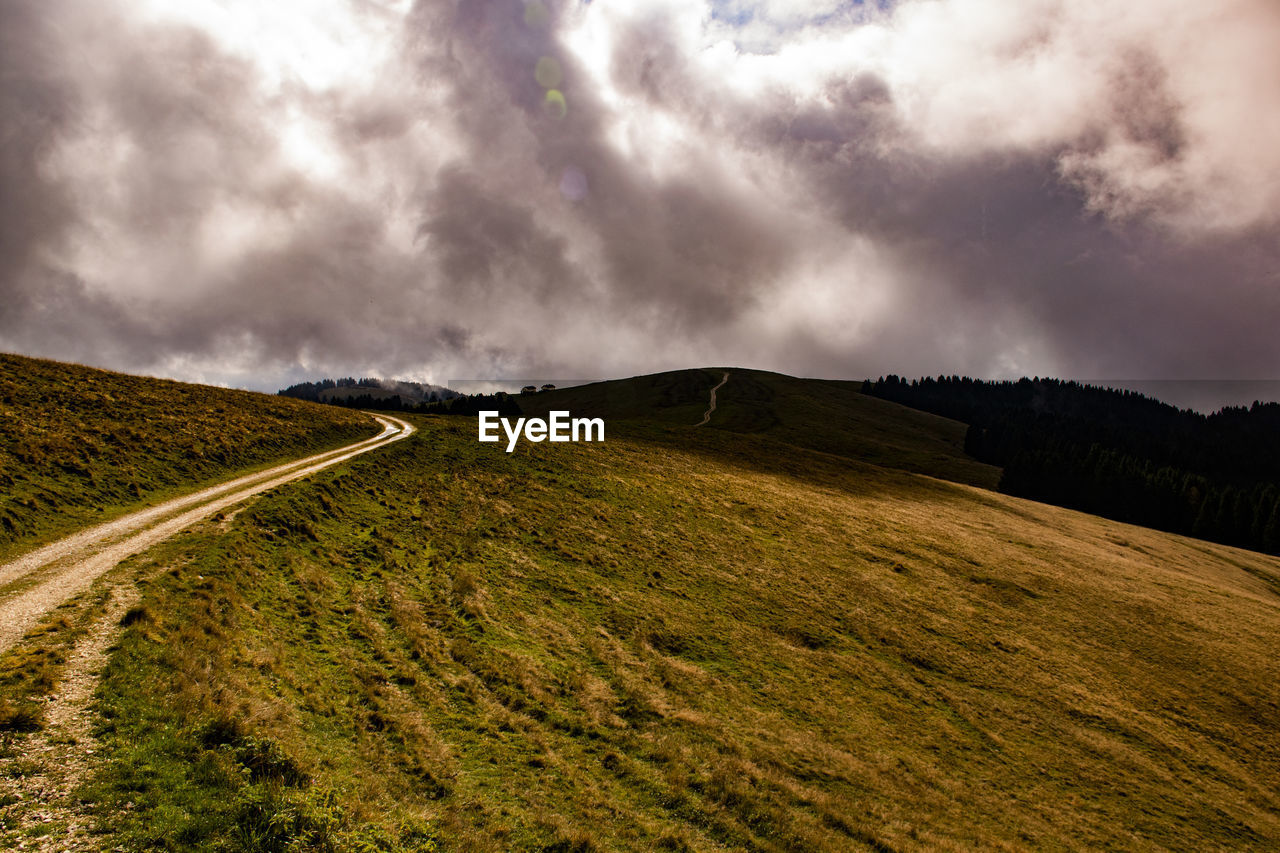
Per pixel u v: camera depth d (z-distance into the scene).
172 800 11.17
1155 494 120.94
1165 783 28.11
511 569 36.03
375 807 13.58
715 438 95.62
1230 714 35.62
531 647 27.36
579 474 60.12
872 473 91.50
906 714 29.72
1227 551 87.38
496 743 19.28
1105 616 46.81
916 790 23.48
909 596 44.91
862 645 36.44
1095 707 33.94
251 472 40.09
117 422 38.81
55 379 42.94
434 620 27.12
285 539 29.50
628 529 47.88
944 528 65.00
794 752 24.03
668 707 25.16
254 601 22.69
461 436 66.56
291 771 13.32
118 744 12.45
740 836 17.70
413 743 17.66
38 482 27.95
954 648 38.12
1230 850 24.28
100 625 17.34
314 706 17.56
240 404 54.97
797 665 32.31
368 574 29.66
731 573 43.34
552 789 17.64
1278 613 54.44
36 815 10.11
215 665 16.92
